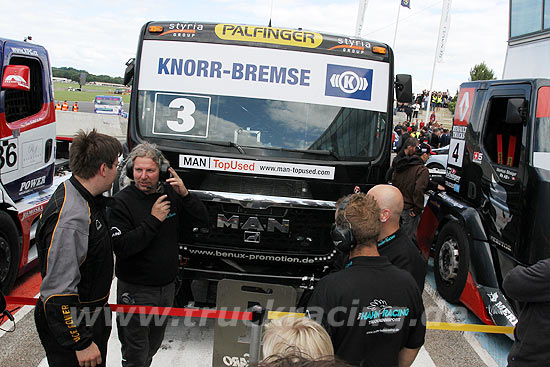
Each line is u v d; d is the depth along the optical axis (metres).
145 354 3.05
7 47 4.63
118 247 2.87
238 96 4.07
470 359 4.12
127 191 3.06
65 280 2.23
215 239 3.90
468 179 5.08
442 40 24.77
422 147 14.10
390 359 2.16
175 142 3.99
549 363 2.43
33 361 3.64
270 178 3.93
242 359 3.19
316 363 1.27
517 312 4.19
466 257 4.79
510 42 8.25
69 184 2.35
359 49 4.26
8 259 4.56
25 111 5.13
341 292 2.11
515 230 4.08
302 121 4.07
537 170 3.89
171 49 4.12
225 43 4.13
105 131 15.09
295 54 4.15
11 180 4.83
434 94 38.19
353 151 4.09
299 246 3.93
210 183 3.94
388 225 2.82
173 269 3.17
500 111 4.71
